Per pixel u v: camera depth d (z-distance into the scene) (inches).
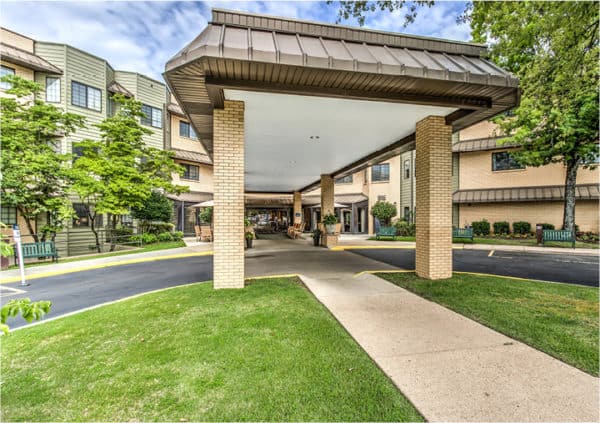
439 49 238.7
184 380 113.7
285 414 94.7
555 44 222.4
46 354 137.0
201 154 1003.3
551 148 563.5
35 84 487.8
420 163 291.7
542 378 113.3
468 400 100.3
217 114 241.3
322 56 183.8
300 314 182.4
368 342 144.8
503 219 755.4
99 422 92.5
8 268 389.1
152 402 101.7
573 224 597.3
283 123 296.4
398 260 418.6
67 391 108.7
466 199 774.5
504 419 91.2
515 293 229.8
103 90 696.4
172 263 435.8
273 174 617.9
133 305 206.7
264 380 113.0
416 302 209.3
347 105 247.0
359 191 1045.8
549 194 676.7
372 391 106.0
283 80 200.8
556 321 171.2
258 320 172.1
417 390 105.8
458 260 426.6
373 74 190.9
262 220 1195.9
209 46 167.0
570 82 237.9
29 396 106.0
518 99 231.6
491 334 154.2
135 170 586.6
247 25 202.5
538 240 597.9
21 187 452.1
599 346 139.2
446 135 281.1
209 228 767.7
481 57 246.7
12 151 448.1
